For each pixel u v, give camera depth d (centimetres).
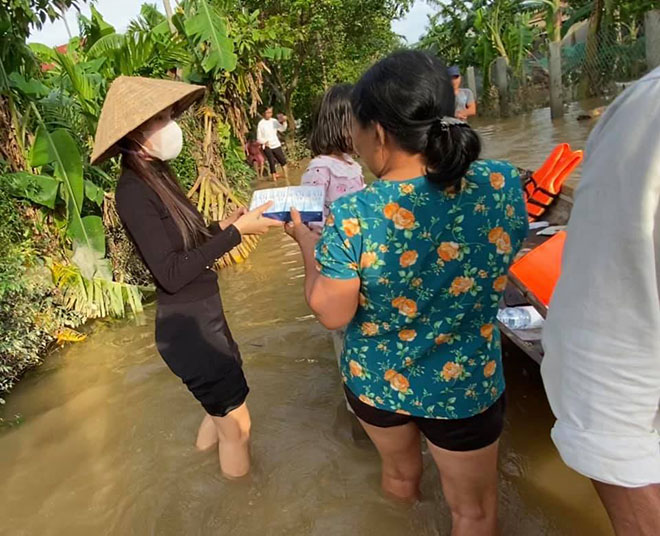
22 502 285
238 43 823
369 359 174
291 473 276
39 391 396
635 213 83
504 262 161
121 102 226
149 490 279
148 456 307
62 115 528
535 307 252
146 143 232
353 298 159
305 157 1619
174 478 284
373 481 262
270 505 258
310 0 1363
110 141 220
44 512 276
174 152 238
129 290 505
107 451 318
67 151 485
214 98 797
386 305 160
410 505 230
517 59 1625
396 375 172
